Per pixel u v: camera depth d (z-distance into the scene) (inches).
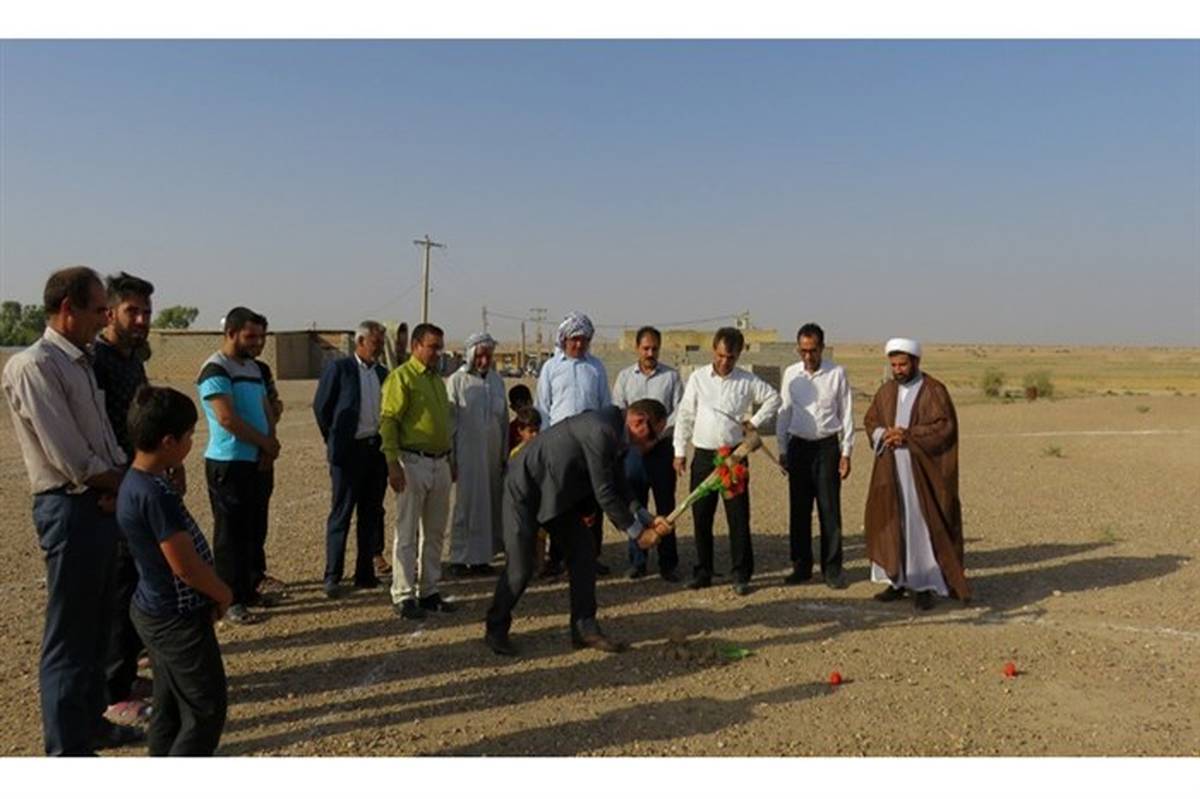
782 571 334.6
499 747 184.9
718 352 303.9
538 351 2881.4
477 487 323.0
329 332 2246.6
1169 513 447.2
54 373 169.8
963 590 281.4
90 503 173.3
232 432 255.0
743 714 202.2
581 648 246.5
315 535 393.1
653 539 245.6
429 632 260.8
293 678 224.1
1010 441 821.2
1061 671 229.6
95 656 176.7
